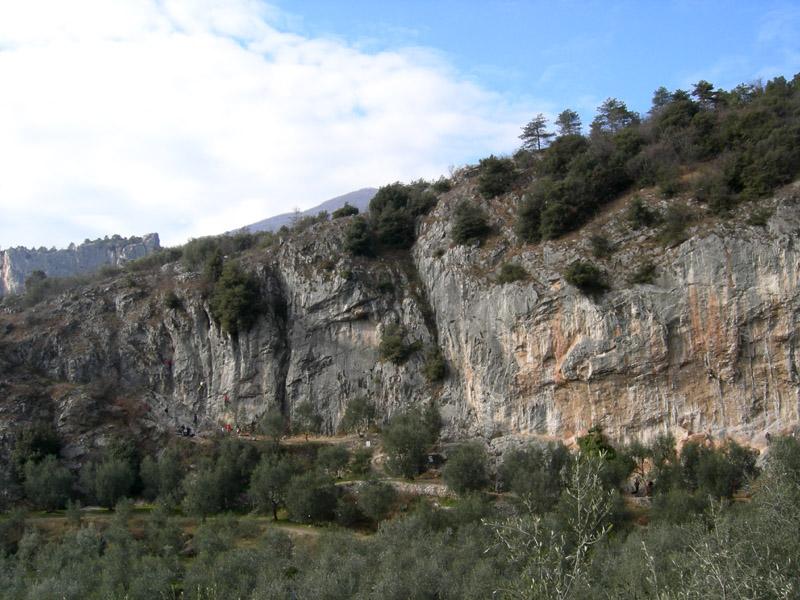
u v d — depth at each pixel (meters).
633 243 73.25
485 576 38.41
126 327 98.31
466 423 80.06
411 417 77.56
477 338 80.19
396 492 67.62
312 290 93.06
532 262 78.38
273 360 92.31
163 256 117.31
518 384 75.94
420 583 41.66
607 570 35.44
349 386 89.75
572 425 72.06
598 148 85.94
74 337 97.69
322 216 113.44
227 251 110.94
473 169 100.81
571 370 71.69
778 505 27.39
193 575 48.06
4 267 177.88
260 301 94.44
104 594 46.16
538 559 21.33
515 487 60.59
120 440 82.75
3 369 91.19
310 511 64.81
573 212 79.12
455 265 85.56
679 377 67.88
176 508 74.31
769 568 21.78
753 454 59.78
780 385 64.25
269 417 82.50
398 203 101.69
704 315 67.12
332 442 83.19
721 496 52.91
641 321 68.94
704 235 68.56
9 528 64.94
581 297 72.31
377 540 52.47
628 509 55.66
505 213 87.12
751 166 70.75
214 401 93.06
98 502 74.88
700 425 66.31
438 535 51.25
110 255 187.88
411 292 91.38
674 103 87.00
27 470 74.81
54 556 54.00
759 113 76.94
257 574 47.75
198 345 95.94
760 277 65.31
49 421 84.62
